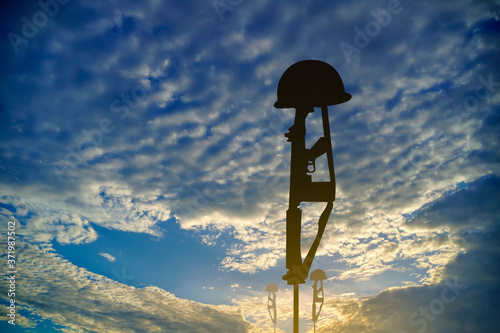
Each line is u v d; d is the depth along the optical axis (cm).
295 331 178
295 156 202
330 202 196
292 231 192
